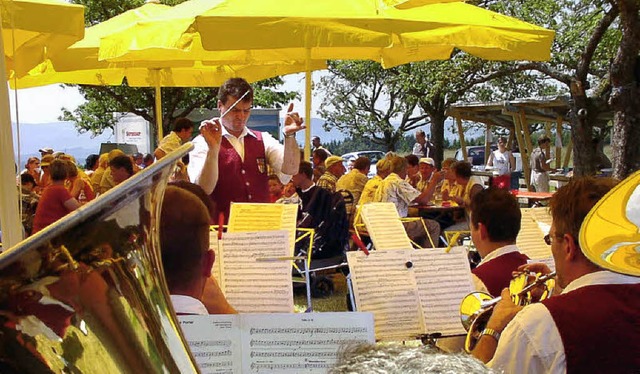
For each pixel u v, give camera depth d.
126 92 19.69
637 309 1.96
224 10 4.60
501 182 9.52
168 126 20.14
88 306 1.06
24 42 4.92
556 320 1.95
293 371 2.24
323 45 4.59
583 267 2.08
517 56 5.14
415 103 22.25
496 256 2.96
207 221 2.20
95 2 17.84
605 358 1.91
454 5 5.33
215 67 9.05
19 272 0.90
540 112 14.80
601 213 1.70
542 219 3.96
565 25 16.70
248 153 4.09
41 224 6.54
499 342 2.03
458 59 15.62
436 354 0.88
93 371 1.05
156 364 1.21
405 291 2.88
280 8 4.66
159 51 6.99
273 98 21.89
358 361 0.88
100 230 1.05
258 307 2.75
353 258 2.87
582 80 12.05
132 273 1.18
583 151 11.78
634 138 9.59
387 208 3.70
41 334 0.97
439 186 8.88
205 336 2.20
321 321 2.26
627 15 9.38
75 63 6.81
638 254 1.61
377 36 4.65
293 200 5.93
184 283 2.17
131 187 1.08
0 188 2.93
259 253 2.79
